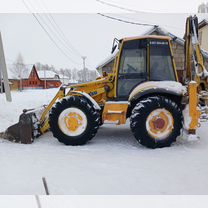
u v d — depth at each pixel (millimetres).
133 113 4551
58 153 4309
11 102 9289
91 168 3578
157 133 4531
